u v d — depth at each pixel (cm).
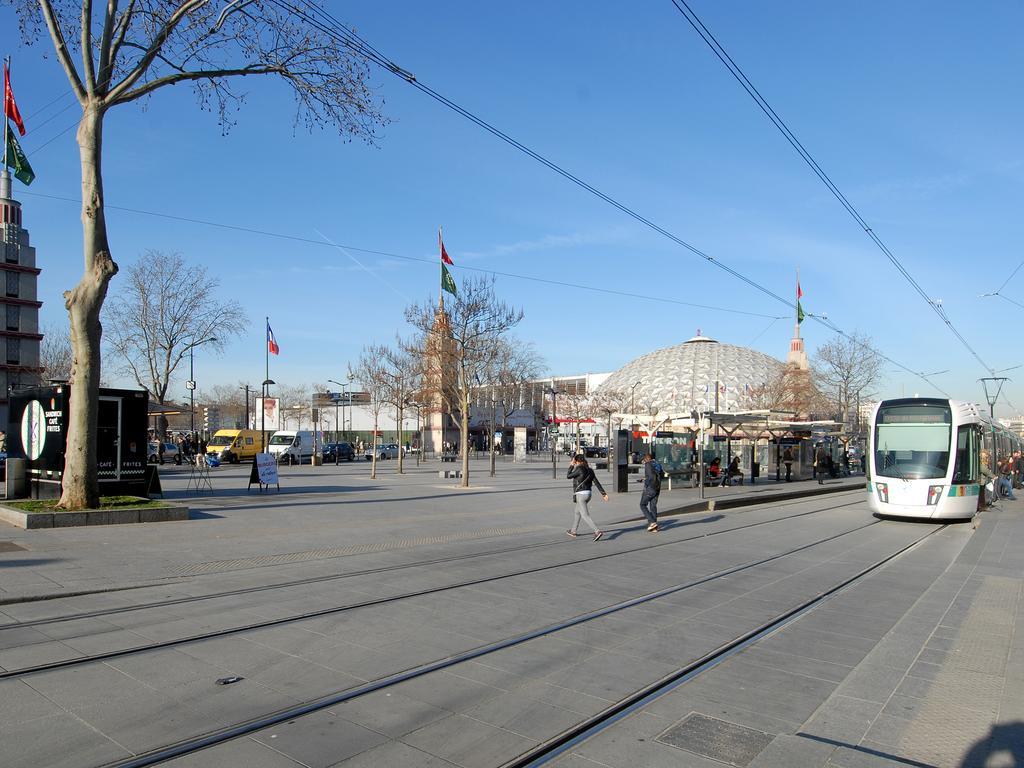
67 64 1466
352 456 6272
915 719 553
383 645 710
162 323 4478
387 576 1052
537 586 1019
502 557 1259
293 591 940
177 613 816
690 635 783
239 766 450
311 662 654
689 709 570
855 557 1390
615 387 12575
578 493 1544
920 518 2061
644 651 719
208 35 1451
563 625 805
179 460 4753
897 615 905
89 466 1518
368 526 1602
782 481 4038
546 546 1416
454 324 3061
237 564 1111
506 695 586
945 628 835
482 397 7000
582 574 1125
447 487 2980
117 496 1716
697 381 11819
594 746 497
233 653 675
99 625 760
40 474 1772
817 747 489
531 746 490
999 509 2433
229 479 3312
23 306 5625
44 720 511
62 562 1072
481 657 684
